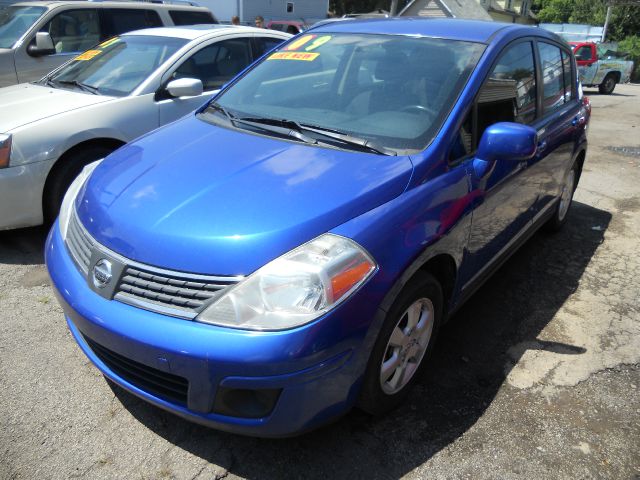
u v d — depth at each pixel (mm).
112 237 2201
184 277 2010
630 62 19328
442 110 2727
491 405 2678
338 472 2248
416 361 2613
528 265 4293
